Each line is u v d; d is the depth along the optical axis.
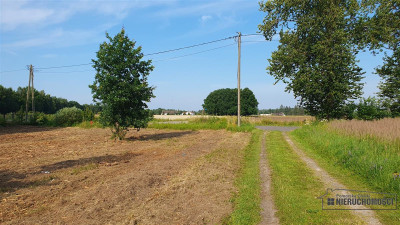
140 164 9.75
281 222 4.89
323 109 26.78
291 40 26.56
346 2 25.44
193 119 32.66
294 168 9.34
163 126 29.09
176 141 17.30
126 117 17.42
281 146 14.85
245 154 12.23
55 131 26.42
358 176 8.12
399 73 24.86
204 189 6.68
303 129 22.30
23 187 6.81
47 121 36.62
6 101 70.94
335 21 24.27
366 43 25.38
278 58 26.91
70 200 5.82
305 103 28.03
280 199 6.11
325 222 4.87
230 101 95.62
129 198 5.94
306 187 7.09
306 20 25.64
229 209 5.46
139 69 17.70
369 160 8.39
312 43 25.95
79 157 11.43
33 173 8.35
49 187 6.79
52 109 98.31
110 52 16.72
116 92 16.48
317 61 24.81
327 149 12.06
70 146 15.23
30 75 41.62
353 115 26.03
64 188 6.72
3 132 25.33
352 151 10.04
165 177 7.84
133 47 17.52
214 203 5.77
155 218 4.90
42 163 10.09
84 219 4.82
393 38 24.31
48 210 5.27
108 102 16.45
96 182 7.25
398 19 24.19
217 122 31.08
